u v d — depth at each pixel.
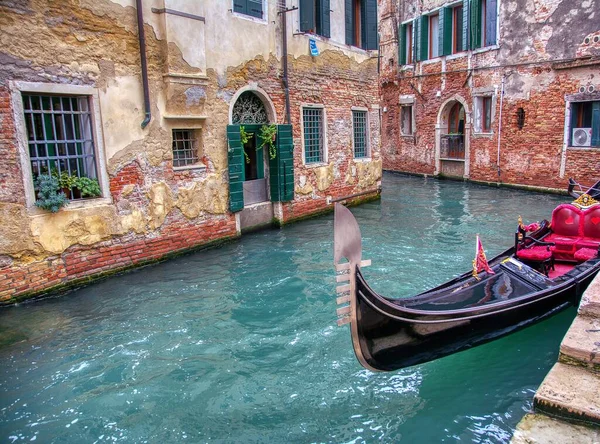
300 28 10.67
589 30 12.78
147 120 7.71
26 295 6.51
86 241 7.09
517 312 4.94
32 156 6.56
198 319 6.11
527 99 14.62
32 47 6.29
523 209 12.22
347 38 12.40
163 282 7.34
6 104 6.09
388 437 3.94
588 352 3.78
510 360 5.00
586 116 13.45
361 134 13.57
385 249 8.93
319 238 9.82
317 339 5.57
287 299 6.71
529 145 14.80
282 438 3.96
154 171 7.96
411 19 18.44
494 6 15.16
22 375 4.86
